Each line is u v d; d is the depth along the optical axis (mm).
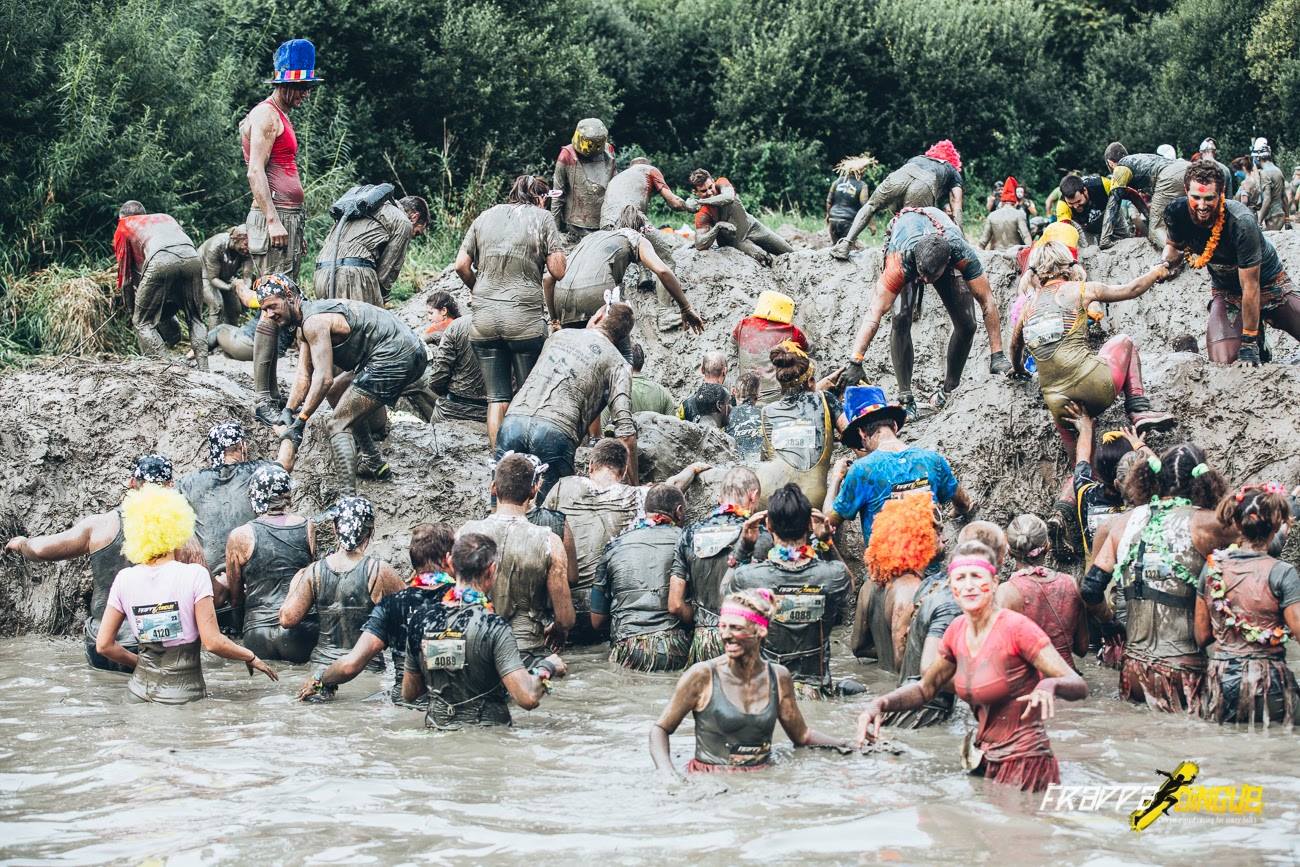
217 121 19688
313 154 22859
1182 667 7941
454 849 5562
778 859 5418
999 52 35719
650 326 16250
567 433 10133
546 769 6730
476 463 11391
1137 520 8195
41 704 8117
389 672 9070
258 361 11266
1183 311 15461
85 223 17719
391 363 10406
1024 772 6367
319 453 10883
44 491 10766
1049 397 9859
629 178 15703
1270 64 35125
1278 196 21312
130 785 6449
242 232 13938
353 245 11898
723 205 16578
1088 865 5320
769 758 6789
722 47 34469
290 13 25406
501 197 27203
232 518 9773
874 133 34812
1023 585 8367
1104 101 36281
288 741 7254
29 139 17422
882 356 15953
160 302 12688
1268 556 7699
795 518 8305
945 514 9922
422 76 26969
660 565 9211
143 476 9219
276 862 5434
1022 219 19172
